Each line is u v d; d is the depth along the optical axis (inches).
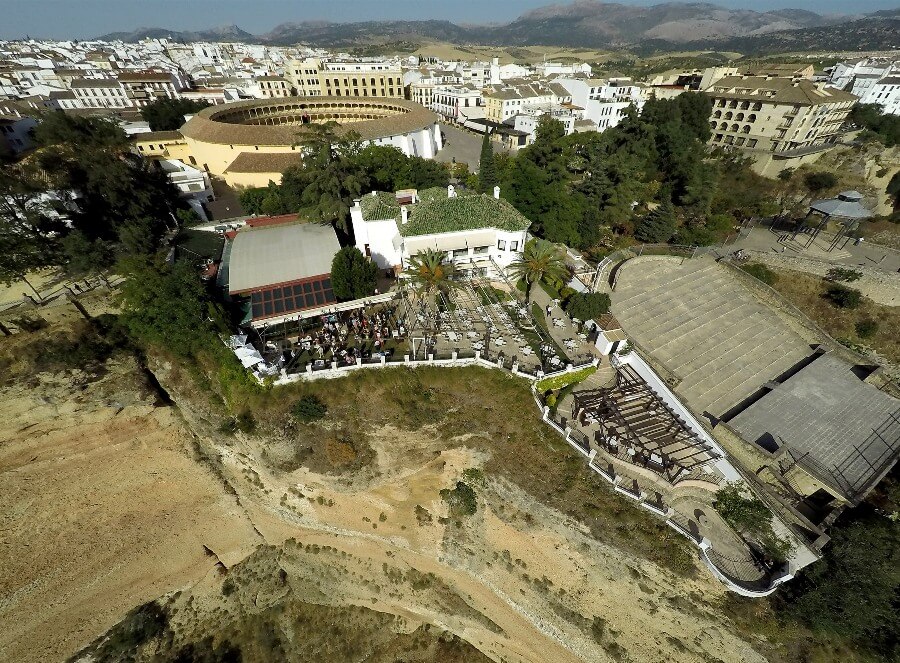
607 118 4259.4
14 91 4827.8
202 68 7239.2
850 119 3599.9
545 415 1448.1
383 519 1501.0
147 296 1499.8
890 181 2854.3
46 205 1846.7
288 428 1489.9
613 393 1546.5
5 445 1531.7
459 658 1459.2
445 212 1836.9
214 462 1636.3
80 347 1630.2
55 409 1578.5
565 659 1393.9
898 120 3353.8
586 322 1734.7
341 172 2065.7
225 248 2037.4
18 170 1804.9
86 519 1557.6
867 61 5246.1
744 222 2620.6
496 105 4402.1
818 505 1402.6
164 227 2229.3
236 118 3887.8
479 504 1439.5
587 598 1353.3
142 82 4940.9
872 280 1956.2
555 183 2251.5
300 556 1585.9
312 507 1535.4
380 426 1480.1
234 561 1610.5
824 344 1863.9
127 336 1692.9
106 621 1505.9
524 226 1846.7
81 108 4731.8
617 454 1395.2
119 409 1605.6
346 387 1496.1
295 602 1556.3
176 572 1569.9
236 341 1531.7
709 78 3956.7
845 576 1197.1
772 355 1840.6
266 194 2527.1
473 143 4124.0
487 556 1438.2
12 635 1434.5
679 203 2746.1
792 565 1255.5
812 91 3105.3
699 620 1268.5
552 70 6309.1
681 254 2204.7
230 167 2864.2
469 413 1487.5
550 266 1772.9
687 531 1270.9
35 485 1541.6
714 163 3090.6
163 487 1624.0
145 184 2150.6
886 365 1882.4
